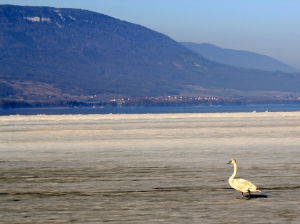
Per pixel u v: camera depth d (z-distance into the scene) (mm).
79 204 22453
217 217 20297
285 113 117062
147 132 60062
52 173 30516
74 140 50500
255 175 29297
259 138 51562
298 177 28609
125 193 24625
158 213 20922
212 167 32375
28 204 22516
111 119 93250
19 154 39844
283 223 19484
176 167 32438
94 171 31141
